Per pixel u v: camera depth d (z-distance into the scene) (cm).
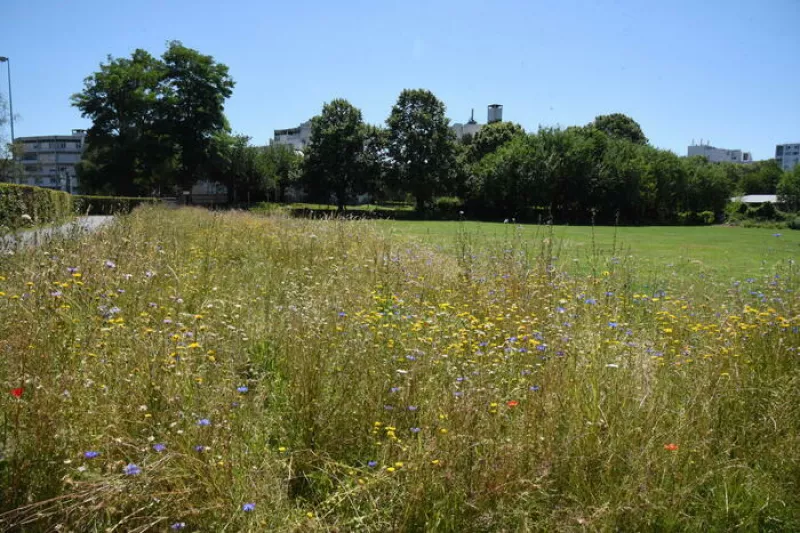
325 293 547
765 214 5559
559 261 880
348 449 300
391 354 370
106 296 439
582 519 244
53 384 273
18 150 4772
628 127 8194
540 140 5412
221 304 515
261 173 6119
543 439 284
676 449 283
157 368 308
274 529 229
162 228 1119
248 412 311
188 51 4944
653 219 5697
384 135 5625
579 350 390
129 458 250
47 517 222
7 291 413
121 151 4791
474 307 563
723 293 701
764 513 275
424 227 3142
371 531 241
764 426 321
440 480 254
